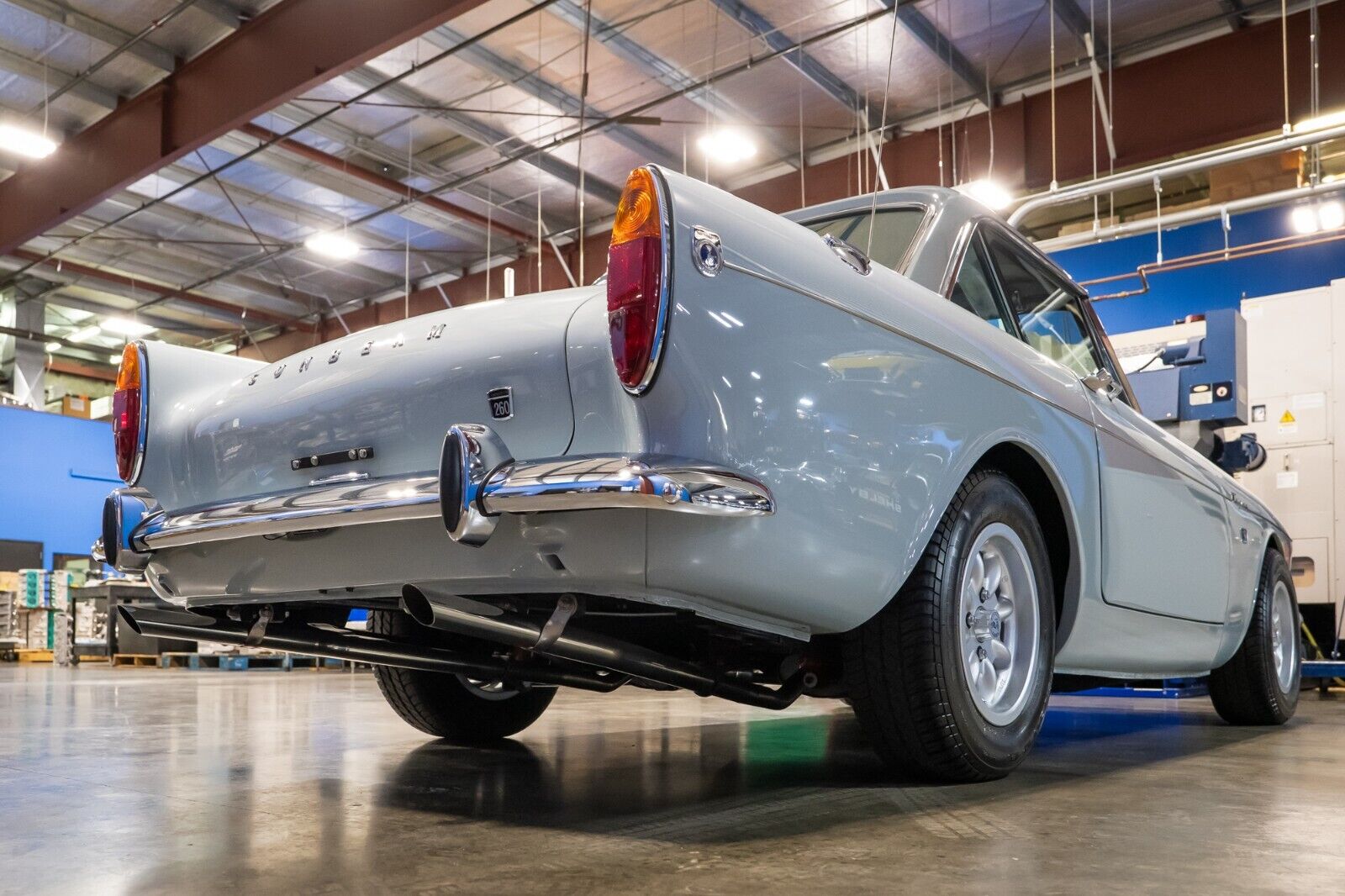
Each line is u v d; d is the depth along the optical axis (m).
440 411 1.80
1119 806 1.88
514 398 1.72
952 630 1.97
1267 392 7.51
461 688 2.93
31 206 14.11
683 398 1.53
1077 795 2.00
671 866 1.41
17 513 17.84
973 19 10.99
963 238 2.39
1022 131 12.11
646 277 1.52
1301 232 10.76
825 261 1.79
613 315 1.55
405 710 2.92
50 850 1.56
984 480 2.10
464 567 1.72
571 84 12.63
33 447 18.16
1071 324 3.00
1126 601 2.58
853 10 10.88
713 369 1.54
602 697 5.30
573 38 11.60
